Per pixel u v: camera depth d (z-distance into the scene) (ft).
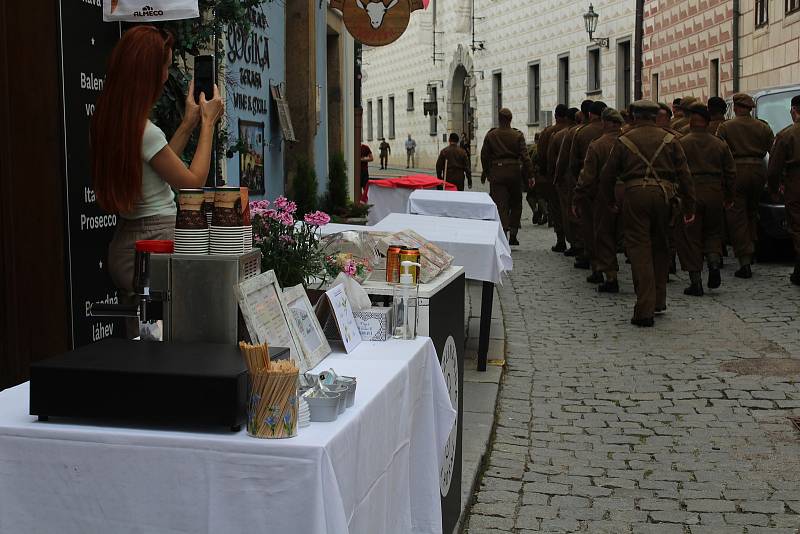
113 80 13.05
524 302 36.65
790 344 28.66
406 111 183.21
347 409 9.60
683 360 27.02
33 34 16.06
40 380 8.86
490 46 143.13
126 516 8.75
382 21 33.78
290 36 40.52
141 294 10.21
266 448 8.48
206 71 14.28
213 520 8.61
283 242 12.82
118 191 13.14
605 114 38.24
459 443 15.64
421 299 13.80
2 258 16.26
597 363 26.94
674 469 18.49
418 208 36.47
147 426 8.87
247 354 8.70
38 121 16.21
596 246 38.91
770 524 15.88
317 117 43.27
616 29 104.83
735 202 41.14
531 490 17.42
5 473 8.88
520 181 54.03
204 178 13.69
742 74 77.41
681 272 44.01
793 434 20.49
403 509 11.46
